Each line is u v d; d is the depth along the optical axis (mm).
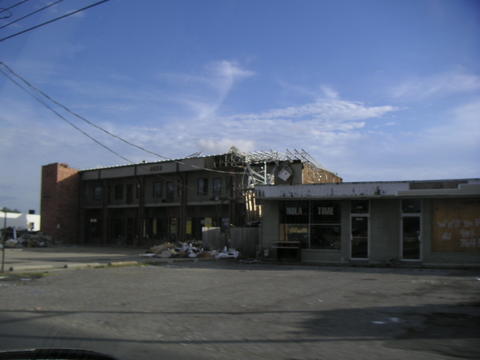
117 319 8172
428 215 20734
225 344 6512
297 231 23375
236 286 12891
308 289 12234
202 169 40188
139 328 7465
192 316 8469
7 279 14672
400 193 20578
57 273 16734
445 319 8164
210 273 16922
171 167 42938
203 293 11461
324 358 5840
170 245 28484
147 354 5988
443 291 11797
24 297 10727
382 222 21688
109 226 49188
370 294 11266
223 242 29922
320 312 8852
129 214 47906
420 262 20734
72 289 12203
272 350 6211
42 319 8117
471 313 8711
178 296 10930
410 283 13602
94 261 22438
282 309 9188
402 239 21266
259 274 16531
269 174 37312
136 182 47000
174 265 21234
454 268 19203
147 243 45062
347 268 19391
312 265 21156
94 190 50312
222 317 8375
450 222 20422
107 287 12633
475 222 20047
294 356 5926
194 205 42094
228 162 39062
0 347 6219
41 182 50312
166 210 44594
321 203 23047
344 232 22391
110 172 48125
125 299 10445
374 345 6449
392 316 8453
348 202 22453
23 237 45938
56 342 6539
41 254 29828
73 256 27281
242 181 37906
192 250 28156
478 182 19578
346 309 9164
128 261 22422
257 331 7285
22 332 7133
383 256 21500
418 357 5867
